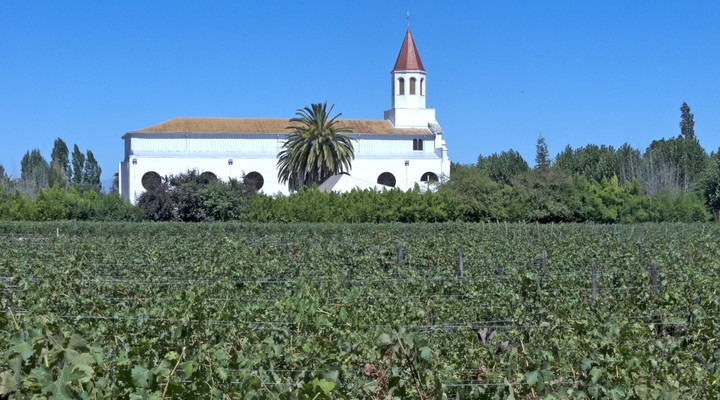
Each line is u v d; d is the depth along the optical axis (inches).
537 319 458.3
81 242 990.4
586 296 572.1
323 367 293.6
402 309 498.6
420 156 3331.7
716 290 530.3
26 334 241.0
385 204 2182.6
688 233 1368.1
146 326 386.0
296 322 373.7
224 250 857.5
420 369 263.3
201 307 379.2
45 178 4109.3
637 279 614.2
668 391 271.7
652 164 3599.9
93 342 313.9
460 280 606.2
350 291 525.3
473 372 331.3
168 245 978.1
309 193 2256.4
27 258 777.6
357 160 3260.3
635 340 348.2
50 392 202.1
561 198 2293.3
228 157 3164.4
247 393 251.8
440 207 2194.9
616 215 2352.4
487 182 2265.0
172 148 3166.8
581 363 294.4
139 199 2450.8
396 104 3444.9
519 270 598.5
